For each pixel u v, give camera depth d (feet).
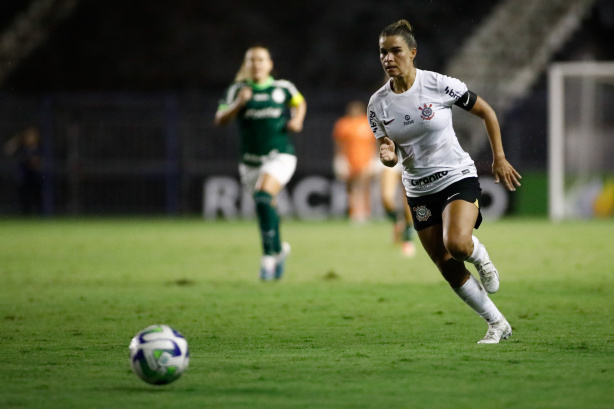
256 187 133.69
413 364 68.03
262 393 58.34
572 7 341.41
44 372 66.28
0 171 318.04
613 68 293.43
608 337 81.30
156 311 102.63
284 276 140.15
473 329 87.61
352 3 352.49
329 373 64.80
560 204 296.92
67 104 315.58
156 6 355.15
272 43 346.13
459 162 77.61
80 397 57.52
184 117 312.71
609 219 293.64
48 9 359.25
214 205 312.50
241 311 102.17
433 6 350.43
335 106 309.83
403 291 120.26
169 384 61.16
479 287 78.18
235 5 354.13
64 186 317.22
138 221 296.71
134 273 145.59
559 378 62.18
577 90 305.73
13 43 353.51
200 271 148.25
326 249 190.19
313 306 106.01
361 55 343.26
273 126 134.31
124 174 315.58
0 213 319.88
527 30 343.87
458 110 319.06
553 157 296.51
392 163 75.66
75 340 82.58
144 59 345.51
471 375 63.57
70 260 167.84
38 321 95.45
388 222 291.38
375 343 79.30
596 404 54.54
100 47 349.41
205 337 83.76
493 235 222.28
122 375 64.90
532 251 178.60
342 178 285.84
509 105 318.45
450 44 342.23
